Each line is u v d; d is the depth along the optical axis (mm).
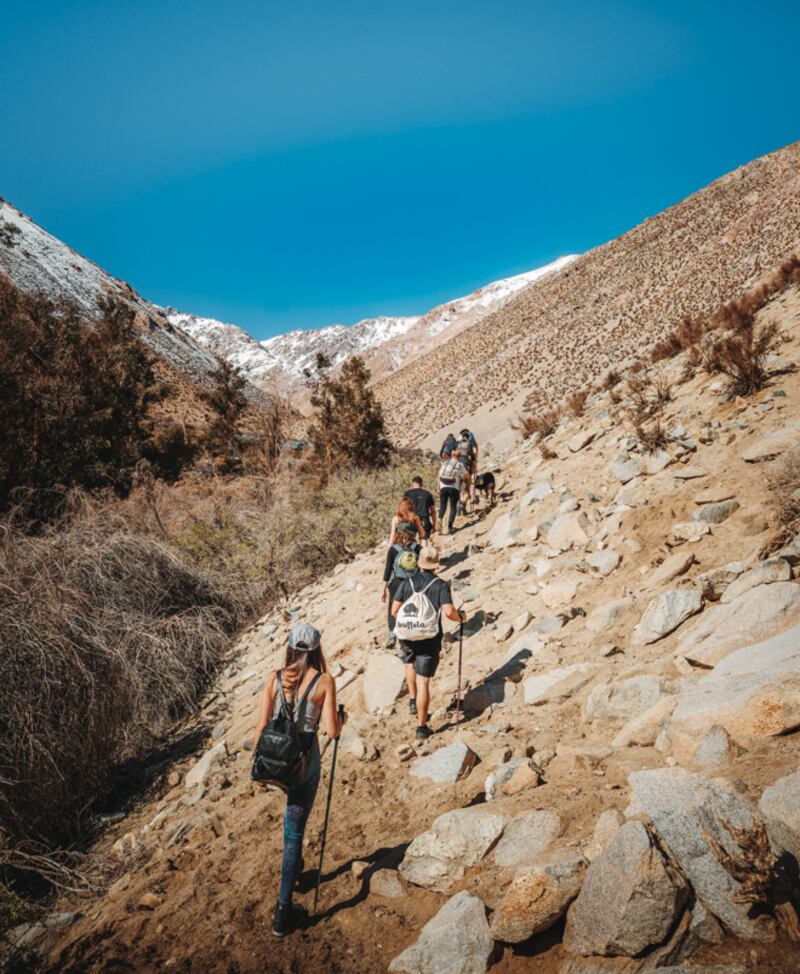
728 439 7797
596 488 8906
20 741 5461
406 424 102438
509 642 5984
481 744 4363
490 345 128375
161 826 4965
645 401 10867
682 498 7066
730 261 83875
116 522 11516
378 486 16031
